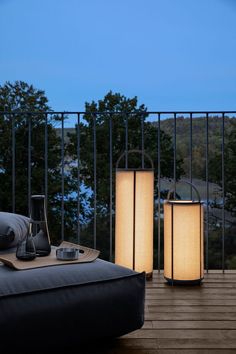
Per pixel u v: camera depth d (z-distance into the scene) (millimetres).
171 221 2910
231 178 6328
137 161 6285
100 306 1866
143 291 2004
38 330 1738
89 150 6422
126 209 3076
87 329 1841
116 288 1912
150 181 3105
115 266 2018
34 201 2199
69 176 6414
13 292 1718
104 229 5961
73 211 6289
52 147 6441
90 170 6406
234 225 6336
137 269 3068
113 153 6516
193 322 2211
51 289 1779
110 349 1909
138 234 3068
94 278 1895
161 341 1982
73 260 2035
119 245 3109
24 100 8062
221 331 2092
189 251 2883
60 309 1779
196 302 2539
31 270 1871
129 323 1941
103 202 6297
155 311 2381
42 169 6414
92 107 8000
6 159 6547
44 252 2160
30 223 2189
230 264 6293
